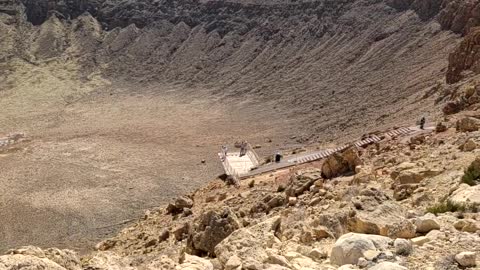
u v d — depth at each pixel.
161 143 74.94
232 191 37.62
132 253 27.53
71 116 95.06
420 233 12.05
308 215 19.69
